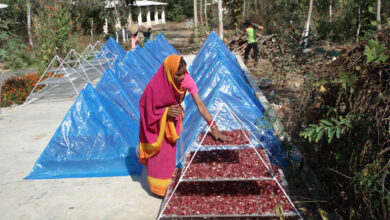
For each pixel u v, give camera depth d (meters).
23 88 10.02
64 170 4.66
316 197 3.73
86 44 19.33
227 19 26.16
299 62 8.34
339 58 3.70
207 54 10.30
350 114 3.14
